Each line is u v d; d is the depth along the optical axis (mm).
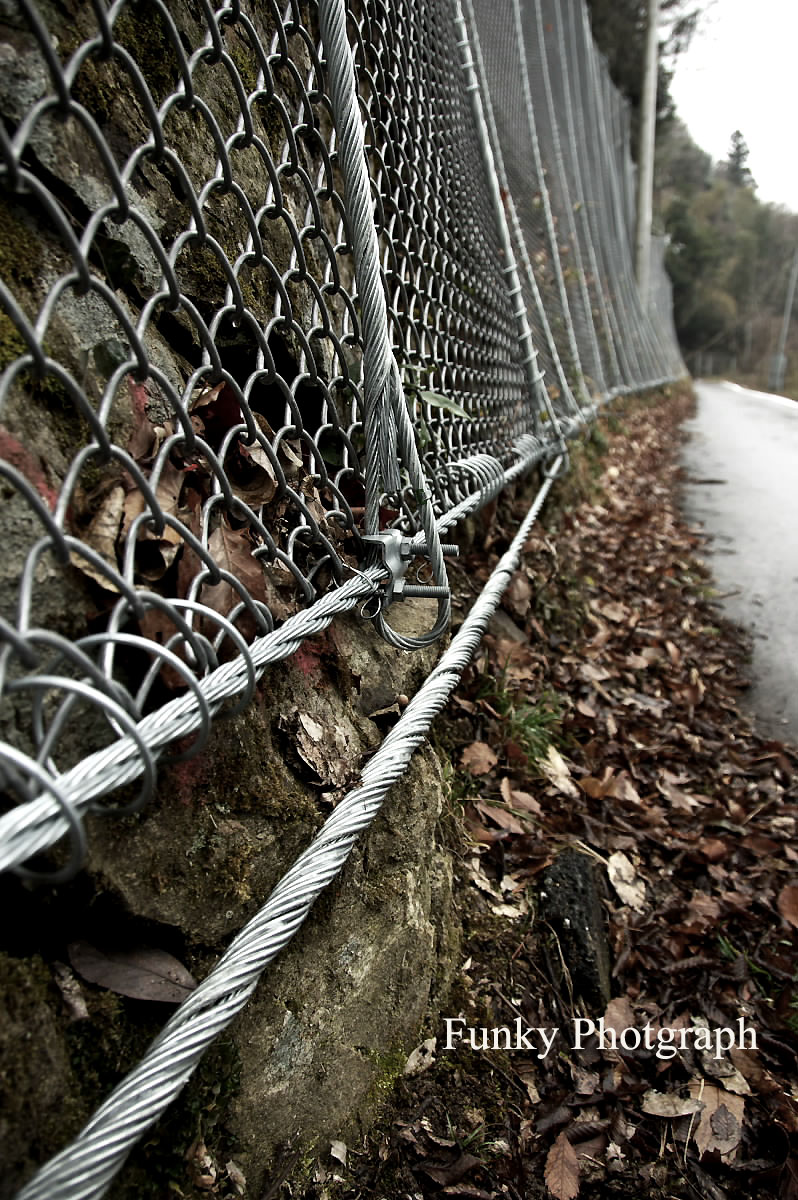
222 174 1176
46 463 1022
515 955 2000
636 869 2461
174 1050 946
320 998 1411
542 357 5586
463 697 2660
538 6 8562
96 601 1024
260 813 1266
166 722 931
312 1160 1380
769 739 3326
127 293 1312
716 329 52562
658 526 6094
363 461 1869
